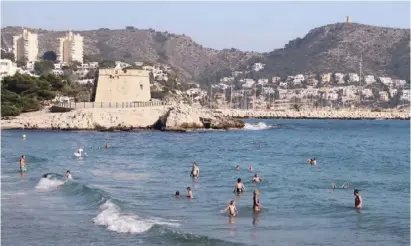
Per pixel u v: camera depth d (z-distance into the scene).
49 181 62.28
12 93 166.00
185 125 149.50
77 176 69.31
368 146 124.06
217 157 94.12
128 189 59.75
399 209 48.91
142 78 160.38
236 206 50.16
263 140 131.88
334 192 58.44
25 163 79.56
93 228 41.31
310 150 110.38
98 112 147.12
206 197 55.00
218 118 161.88
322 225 42.94
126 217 44.25
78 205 50.00
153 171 75.00
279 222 44.00
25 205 50.12
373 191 59.31
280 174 72.81
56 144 110.44
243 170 76.75
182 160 88.88
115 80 157.25
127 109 148.38
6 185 61.12
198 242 37.19
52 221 43.75
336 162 89.06
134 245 36.75
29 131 139.62
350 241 38.09
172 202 52.19
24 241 38.09
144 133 138.88
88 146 107.56
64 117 146.38
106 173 72.50
